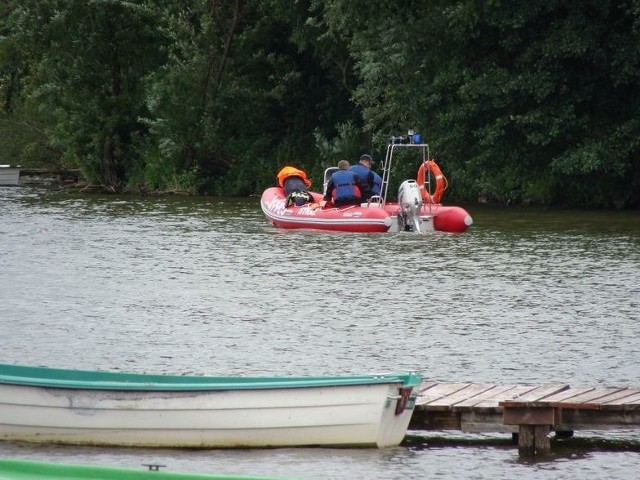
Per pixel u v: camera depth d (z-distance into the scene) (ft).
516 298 165.99
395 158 350.64
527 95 306.76
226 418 95.66
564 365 126.11
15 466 80.02
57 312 155.22
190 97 387.34
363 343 136.67
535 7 294.46
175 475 79.51
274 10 384.68
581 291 171.73
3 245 227.81
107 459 93.61
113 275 187.83
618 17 299.17
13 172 425.28
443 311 156.35
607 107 315.37
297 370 123.13
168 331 143.02
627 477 92.07
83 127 403.13
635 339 138.82
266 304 161.48
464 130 316.81
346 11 320.91
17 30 402.31
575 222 281.33
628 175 323.16
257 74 404.57
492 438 103.24
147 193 395.14
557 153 319.06
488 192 349.61
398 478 90.33
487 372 122.83
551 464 95.45
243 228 261.85
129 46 401.70
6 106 494.18
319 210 256.11
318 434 96.37
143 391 95.66
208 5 393.09
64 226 267.39
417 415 101.35
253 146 400.26
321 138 376.48
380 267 196.24
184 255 212.43
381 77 333.21
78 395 96.22
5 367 103.55
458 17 298.76
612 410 98.89
